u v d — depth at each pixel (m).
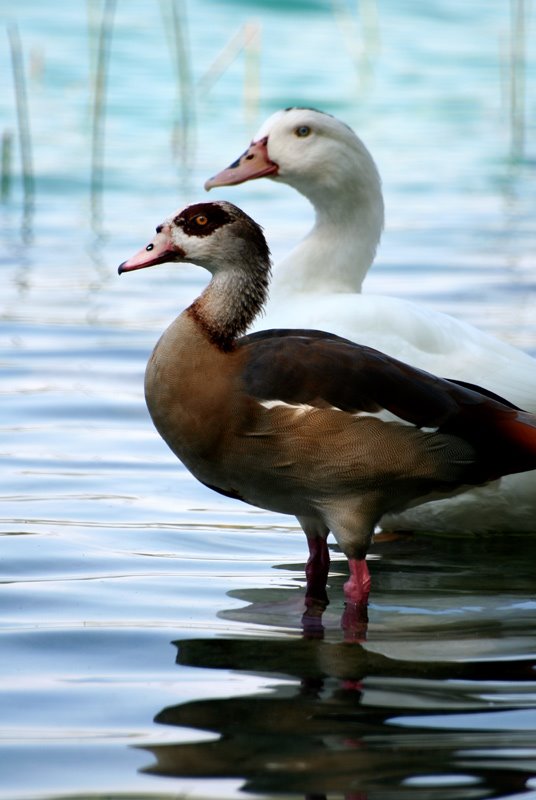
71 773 6.32
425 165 27.42
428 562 10.43
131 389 14.48
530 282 19.19
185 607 8.81
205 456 9.04
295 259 13.01
